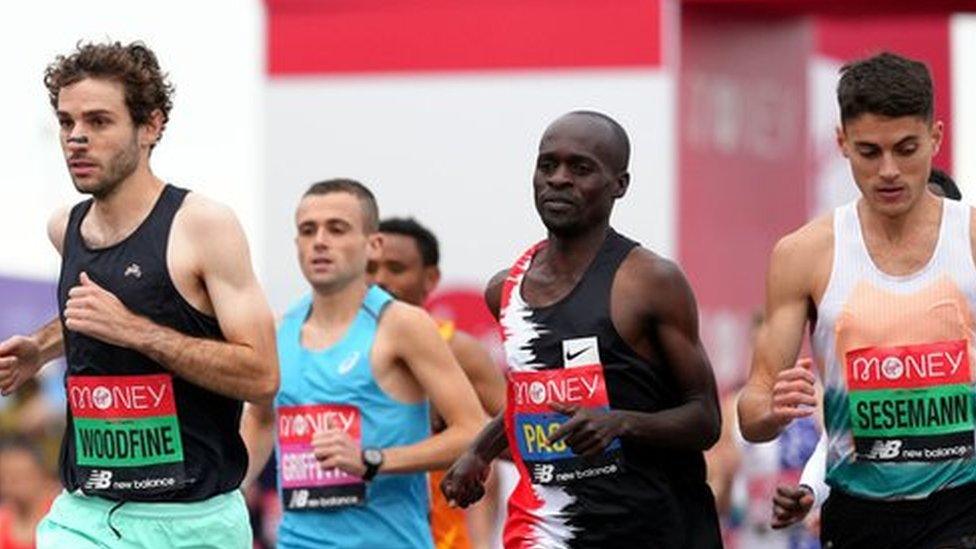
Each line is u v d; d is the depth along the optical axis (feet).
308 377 89.56
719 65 145.89
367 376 88.94
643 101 139.64
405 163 146.30
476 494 75.82
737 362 148.46
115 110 69.10
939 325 67.41
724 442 120.98
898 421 67.97
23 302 141.69
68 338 70.85
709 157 144.05
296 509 89.76
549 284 71.97
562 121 71.67
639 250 71.72
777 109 153.69
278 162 148.46
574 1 141.28
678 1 141.08
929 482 68.23
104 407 70.44
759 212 151.53
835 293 68.23
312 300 90.74
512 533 73.20
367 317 89.40
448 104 145.28
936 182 77.97
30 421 125.49
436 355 88.43
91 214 70.85
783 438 118.93
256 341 69.56
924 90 65.67
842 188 171.63
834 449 69.41
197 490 71.00
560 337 71.41
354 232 89.40
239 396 69.62
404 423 89.25
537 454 72.28
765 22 151.23
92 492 71.20
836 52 169.17
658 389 71.61
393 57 146.41
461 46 145.18
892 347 67.67
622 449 71.51
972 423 67.82
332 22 147.84
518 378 72.23
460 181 144.97
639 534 71.92
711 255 144.36
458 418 88.02
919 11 147.84
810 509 67.82
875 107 65.41
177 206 69.97
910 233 67.62
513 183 143.84
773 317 69.15
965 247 67.41
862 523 69.31
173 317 69.82
